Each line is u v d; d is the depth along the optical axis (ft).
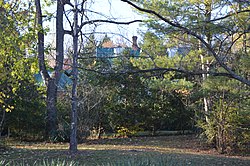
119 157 32.78
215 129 43.65
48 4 35.83
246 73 31.78
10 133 53.47
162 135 60.34
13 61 29.78
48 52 32.99
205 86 38.32
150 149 42.42
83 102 48.16
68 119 53.01
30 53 30.17
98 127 56.39
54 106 50.55
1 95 34.35
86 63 36.55
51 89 48.60
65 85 50.29
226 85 36.50
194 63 32.53
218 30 22.26
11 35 28.96
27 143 48.14
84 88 50.06
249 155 41.06
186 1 31.78
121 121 58.49
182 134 60.80
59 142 49.96
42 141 52.26
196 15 28.89
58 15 35.27
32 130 53.06
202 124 45.47
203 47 28.17
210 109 45.03
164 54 32.07
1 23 28.68
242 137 42.32
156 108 59.77
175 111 59.88
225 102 41.93
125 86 57.52
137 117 59.00
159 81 39.09
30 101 51.83
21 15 30.73
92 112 52.60
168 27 23.32
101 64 28.43
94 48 35.04
